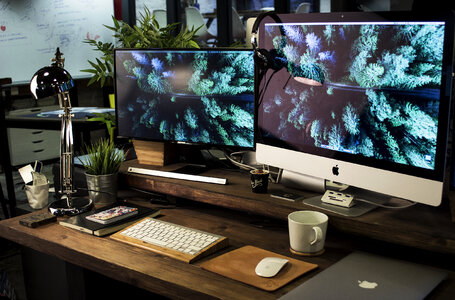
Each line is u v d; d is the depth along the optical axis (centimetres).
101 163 181
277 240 144
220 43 588
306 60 144
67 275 164
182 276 122
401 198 138
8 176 358
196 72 174
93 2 609
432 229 121
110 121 218
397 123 124
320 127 144
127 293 178
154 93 185
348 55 133
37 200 211
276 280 117
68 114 176
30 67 558
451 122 119
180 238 142
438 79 114
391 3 233
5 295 216
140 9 665
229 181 172
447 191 141
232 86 168
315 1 528
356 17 130
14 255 308
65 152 175
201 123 177
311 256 131
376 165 130
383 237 126
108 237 150
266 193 157
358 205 141
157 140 188
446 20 111
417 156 121
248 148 169
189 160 196
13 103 524
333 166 141
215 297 111
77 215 166
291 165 154
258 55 155
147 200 184
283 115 154
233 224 158
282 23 151
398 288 109
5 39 530
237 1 593
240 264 126
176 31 632
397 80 123
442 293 110
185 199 179
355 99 133
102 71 212
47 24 565
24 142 525
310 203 144
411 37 118
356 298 105
